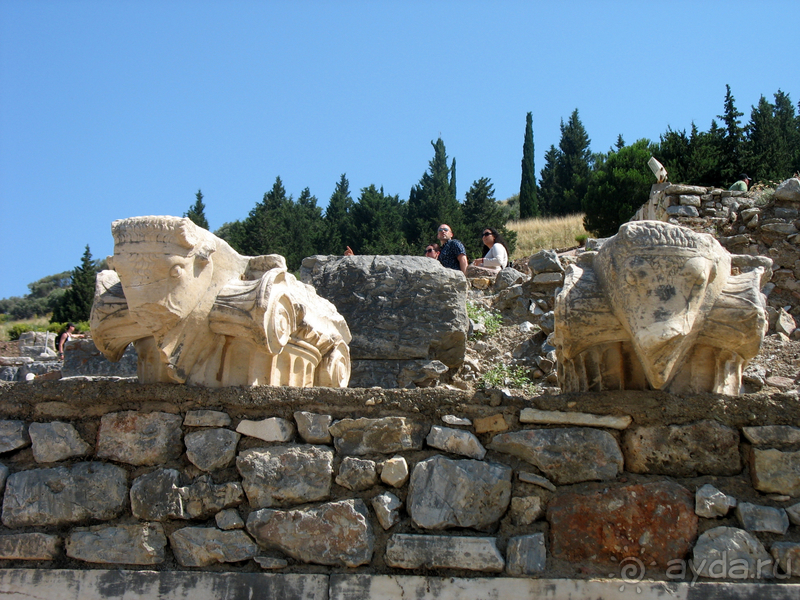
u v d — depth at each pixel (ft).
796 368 23.41
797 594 11.80
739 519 12.30
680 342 11.89
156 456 13.44
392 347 23.09
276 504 13.00
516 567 12.27
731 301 12.60
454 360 23.88
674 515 12.35
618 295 12.34
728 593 11.88
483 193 107.34
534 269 29.84
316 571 12.58
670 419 12.86
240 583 12.55
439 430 13.19
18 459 13.75
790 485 12.39
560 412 13.10
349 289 23.90
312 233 97.35
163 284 12.71
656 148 85.81
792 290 34.30
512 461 13.02
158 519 13.12
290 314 14.24
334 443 13.30
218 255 13.61
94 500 13.32
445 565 12.35
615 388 13.20
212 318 13.33
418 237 101.24
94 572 12.87
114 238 12.85
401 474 12.94
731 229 36.88
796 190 35.70
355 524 12.68
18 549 13.15
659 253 12.09
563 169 144.66
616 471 12.76
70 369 25.40
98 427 13.74
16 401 13.98
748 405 12.78
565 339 13.04
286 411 13.52
